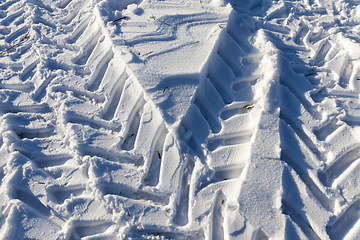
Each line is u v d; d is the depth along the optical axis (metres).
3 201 2.32
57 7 4.08
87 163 2.51
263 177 2.44
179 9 3.80
